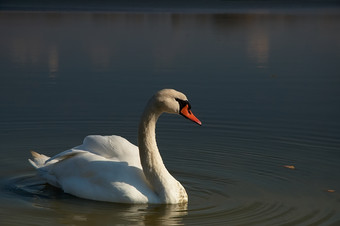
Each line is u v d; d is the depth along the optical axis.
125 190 9.73
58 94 18.11
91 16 47.25
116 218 9.19
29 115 15.67
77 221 9.07
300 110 16.36
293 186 10.79
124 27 39.28
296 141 13.64
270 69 22.86
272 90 18.92
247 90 18.95
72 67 22.97
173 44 30.58
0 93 18.20
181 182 11.00
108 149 10.40
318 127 14.72
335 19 45.56
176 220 9.11
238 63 24.38
